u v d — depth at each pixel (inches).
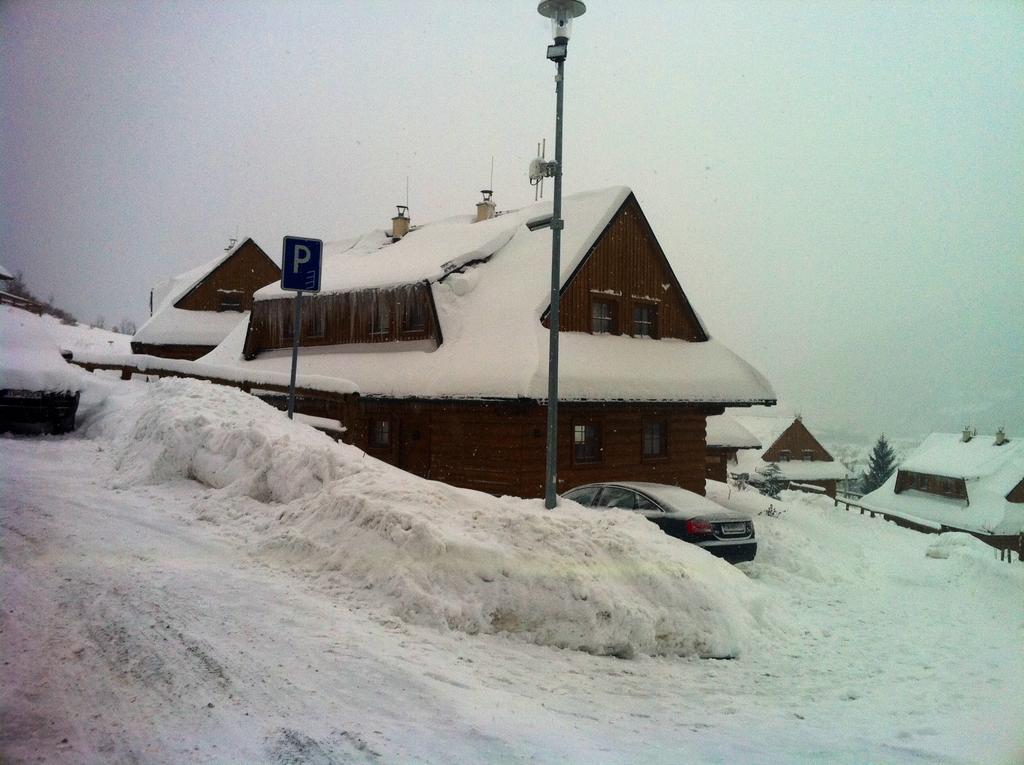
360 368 700.7
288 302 857.5
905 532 796.6
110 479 405.4
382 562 261.3
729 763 162.6
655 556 294.7
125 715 159.9
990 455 1953.7
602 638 249.9
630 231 729.6
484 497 321.7
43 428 557.3
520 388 537.6
